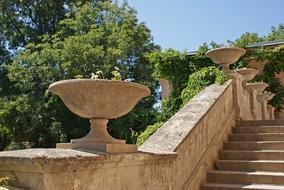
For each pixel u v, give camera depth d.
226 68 9.16
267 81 14.86
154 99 21.62
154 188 4.39
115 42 19.69
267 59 14.23
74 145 3.74
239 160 6.91
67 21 20.88
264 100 12.80
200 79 10.64
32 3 24.11
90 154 3.34
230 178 6.34
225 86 8.58
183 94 10.95
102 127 3.79
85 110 3.64
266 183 6.04
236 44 14.34
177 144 5.46
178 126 6.24
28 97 18.22
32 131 18.67
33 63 18.36
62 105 18.20
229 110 8.63
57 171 3.03
